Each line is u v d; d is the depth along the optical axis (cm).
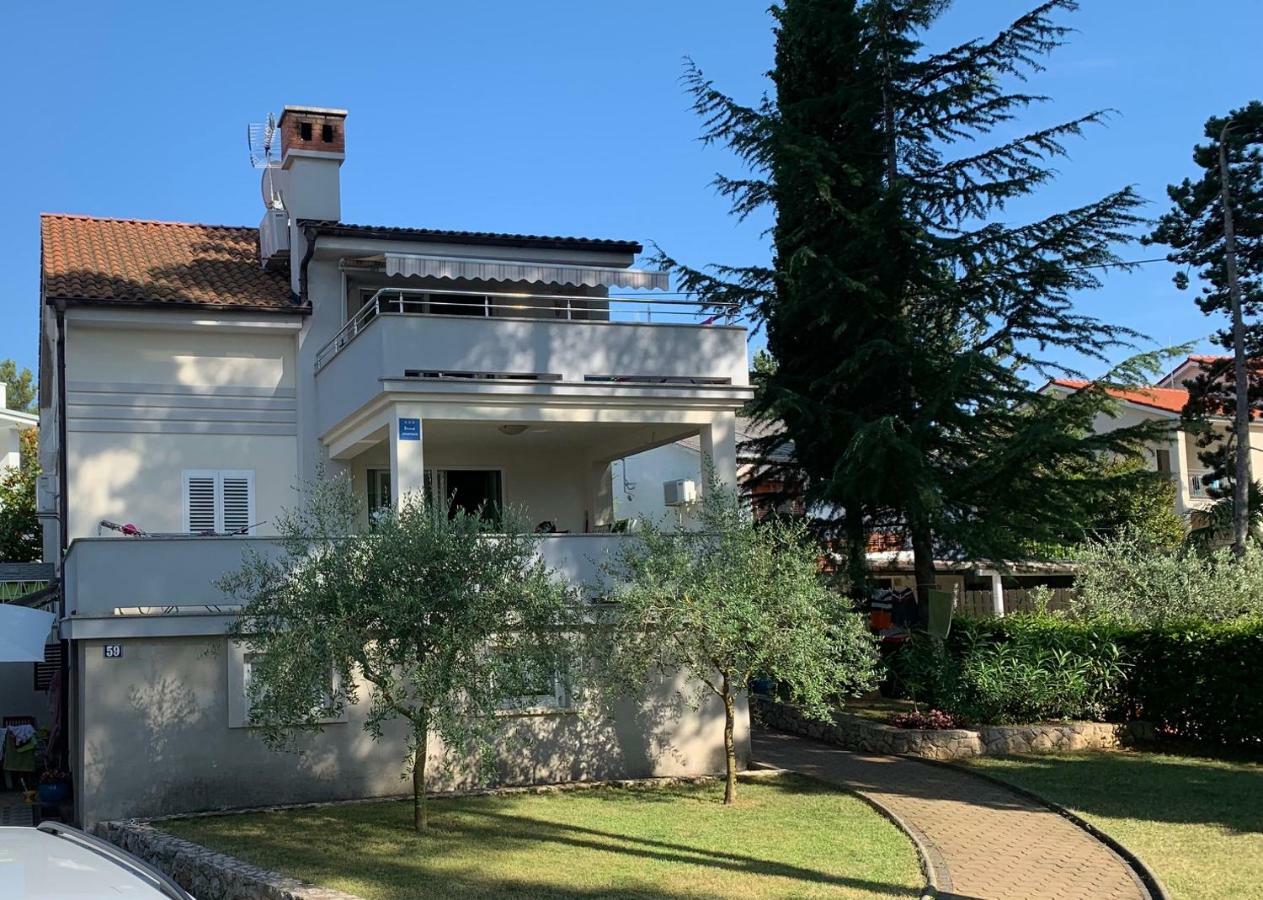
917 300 2544
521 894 1109
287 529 1479
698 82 2448
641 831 1397
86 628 1545
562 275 2048
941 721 1969
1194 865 1198
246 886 1102
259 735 1612
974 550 2286
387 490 2239
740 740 1847
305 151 2258
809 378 2489
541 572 1422
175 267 2303
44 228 2406
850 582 2381
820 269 2333
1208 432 3166
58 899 459
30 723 2195
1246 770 1728
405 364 1844
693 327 2039
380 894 1110
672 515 1850
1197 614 2162
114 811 1542
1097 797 1550
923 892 1113
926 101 2431
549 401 1908
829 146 2403
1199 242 3366
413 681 1333
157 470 2083
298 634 1319
